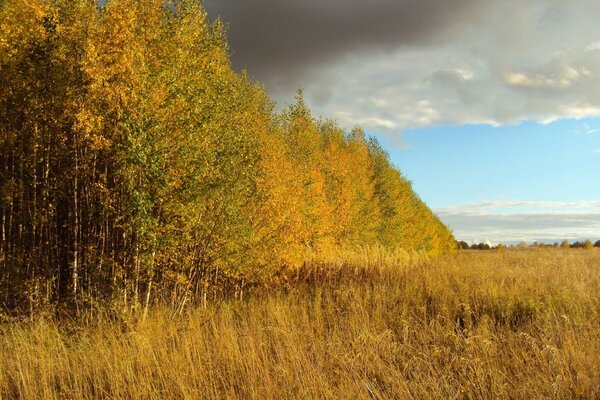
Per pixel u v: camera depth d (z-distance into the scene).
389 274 18.72
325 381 6.55
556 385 6.11
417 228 46.59
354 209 28.77
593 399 5.97
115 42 11.21
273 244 15.12
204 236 12.85
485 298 12.15
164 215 11.85
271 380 6.70
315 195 22.89
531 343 7.87
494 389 6.28
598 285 14.06
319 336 9.30
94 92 11.31
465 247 115.12
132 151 10.88
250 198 14.84
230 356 7.44
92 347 8.34
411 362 7.24
